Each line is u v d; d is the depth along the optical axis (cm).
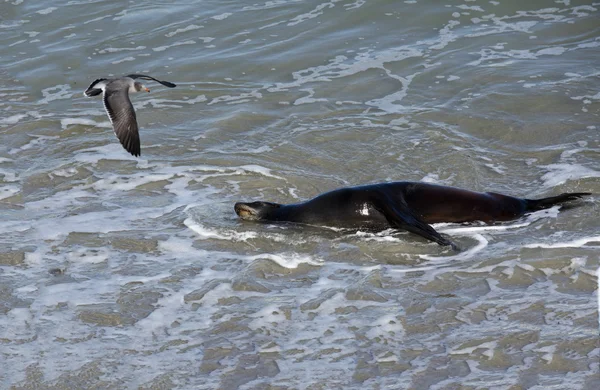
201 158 2155
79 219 1866
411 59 2728
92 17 3078
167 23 3023
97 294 1563
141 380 1307
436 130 2261
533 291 1522
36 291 1577
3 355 1375
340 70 2683
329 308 1498
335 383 1285
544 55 2714
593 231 1742
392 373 1305
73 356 1371
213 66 2731
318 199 1848
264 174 2062
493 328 1412
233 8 3122
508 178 2022
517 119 2317
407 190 1861
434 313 1467
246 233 1788
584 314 1434
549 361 1311
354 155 2147
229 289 1573
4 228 1823
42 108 2475
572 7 3017
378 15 3017
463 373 1295
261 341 1404
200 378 1309
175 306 1519
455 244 1727
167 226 1830
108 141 2270
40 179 2059
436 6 3059
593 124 2273
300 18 3027
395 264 1658
